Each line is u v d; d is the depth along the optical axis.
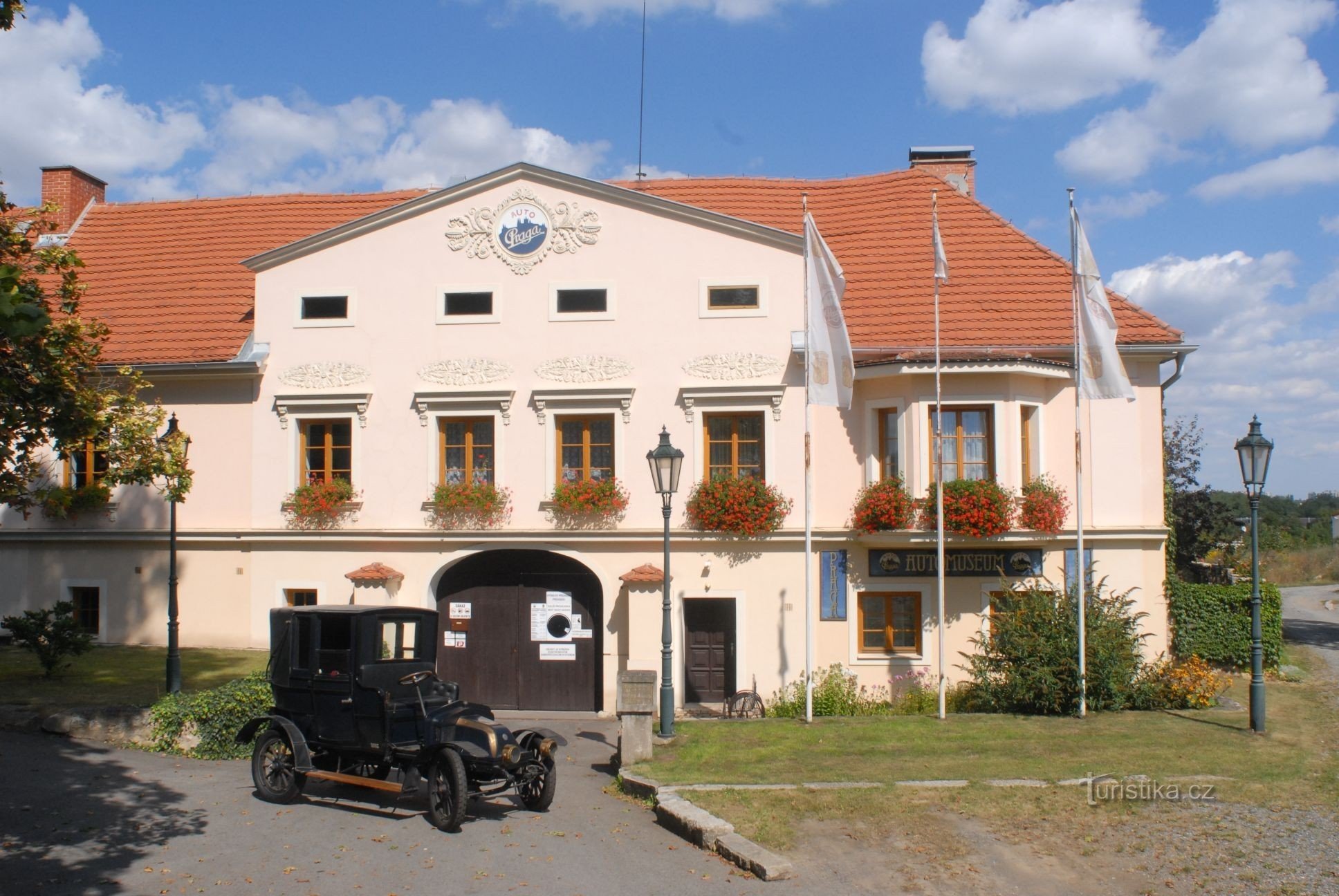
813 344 16.41
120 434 14.39
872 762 12.97
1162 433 19.52
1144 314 19.69
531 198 20.34
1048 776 12.12
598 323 20.08
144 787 12.48
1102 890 9.06
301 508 20.23
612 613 19.81
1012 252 21.48
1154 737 14.34
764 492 19.12
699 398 19.66
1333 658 24.42
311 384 20.72
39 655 17.48
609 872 9.61
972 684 17.64
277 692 12.52
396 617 12.16
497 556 20.61
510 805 12.01
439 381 20.38
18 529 21.45
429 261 20.56
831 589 19.25
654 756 13.53
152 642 21.00
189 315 22.34
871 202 23.41
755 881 9.34
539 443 20.09
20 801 11.67
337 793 12.42
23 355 11.41
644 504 19.80
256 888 9.18
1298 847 9.95
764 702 19.19
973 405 18.80
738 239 19.84
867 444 19.34
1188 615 21.86
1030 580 18.84
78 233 25.62
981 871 9.49
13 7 8.83
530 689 20.36
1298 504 121.31
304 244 20.78
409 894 9.08
